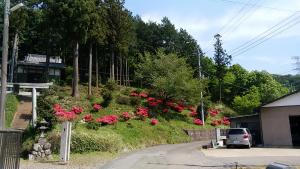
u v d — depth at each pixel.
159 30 74.88
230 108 62.84
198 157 19.55
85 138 22.05
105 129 28.75
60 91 42.25
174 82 42.97
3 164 9.17
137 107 39.06
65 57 57.12
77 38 37.69
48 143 18.59
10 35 51.31
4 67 18.70
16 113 33.81
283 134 26.50
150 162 17.25
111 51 53.62
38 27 46.62
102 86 52.84
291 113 26.34
